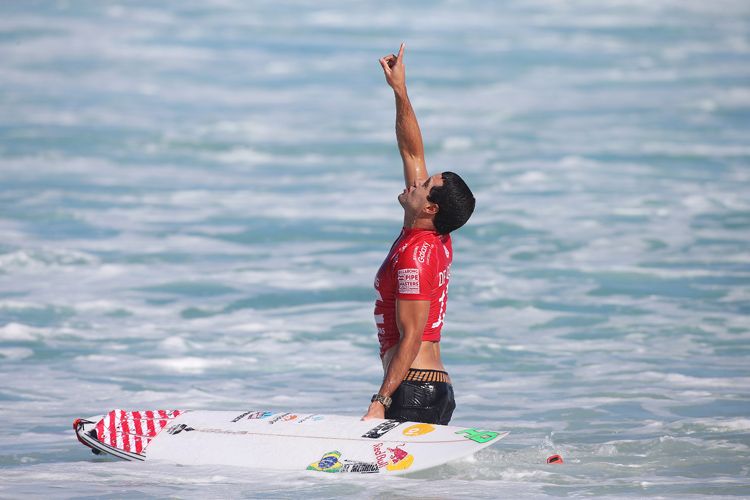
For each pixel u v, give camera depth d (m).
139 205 58.50
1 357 31.78
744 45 138.25
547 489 19.17
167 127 84.81
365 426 20.86
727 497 18.66
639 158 74.81
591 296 40.12
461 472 20.31
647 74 117.56
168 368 30.84
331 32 138.12
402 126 23.02
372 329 35.84
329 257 47.38
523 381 29.47
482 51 128.88
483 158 75.31
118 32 132.38
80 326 35.62
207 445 20.89
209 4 154.25
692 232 52.00
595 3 167.88
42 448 22.66
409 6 160.00
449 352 32.84
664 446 22.44
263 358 32.16
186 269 44.50
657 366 30.86
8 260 45.03
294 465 20.16
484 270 44.53
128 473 20.02
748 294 40.19
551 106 98.56
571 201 60.09
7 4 147.88
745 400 27.02
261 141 80.75
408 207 20.92
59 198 59.34
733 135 84.81
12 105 91.62
